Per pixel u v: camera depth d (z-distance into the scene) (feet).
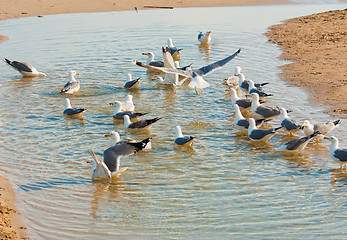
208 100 71.10
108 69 85.30
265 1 156.56
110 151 48.06
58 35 109.19
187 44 101.76
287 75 81.97
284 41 104.99
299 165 50.65
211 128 60.85
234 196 43.96
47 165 50.70
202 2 152.66
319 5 151.43
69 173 48.98
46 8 140.56
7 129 60.03
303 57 92.63
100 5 145.48
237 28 117.70
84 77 81.10
